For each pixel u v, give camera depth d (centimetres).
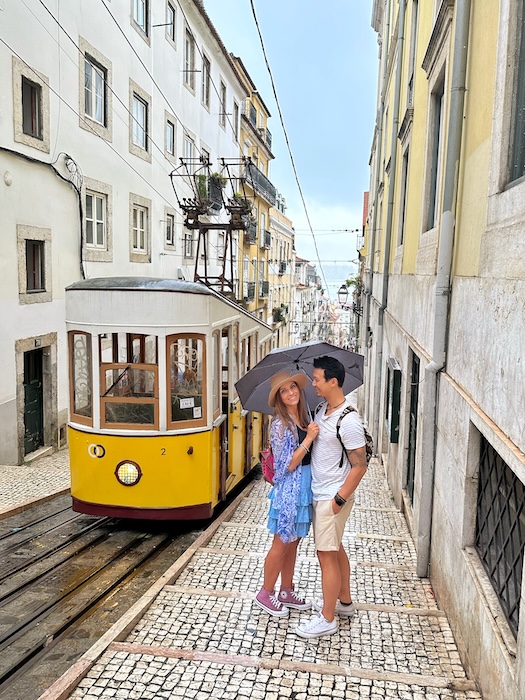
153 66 1515
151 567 535
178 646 357
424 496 477
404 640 369
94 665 327
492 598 302
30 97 1005
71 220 1136
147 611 399
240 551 523
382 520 664
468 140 415
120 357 583
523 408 259
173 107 1681
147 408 583
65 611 439
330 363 356
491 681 282
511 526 284
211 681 315
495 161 330
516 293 277
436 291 458
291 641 364
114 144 1306
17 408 978
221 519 645
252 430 884
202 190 1712
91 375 586
